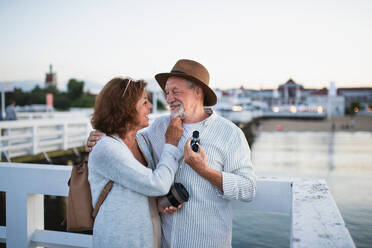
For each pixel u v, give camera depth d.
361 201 5.59
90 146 1.55
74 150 11.07
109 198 1.45
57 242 1.98
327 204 1.31
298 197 1.41
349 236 0.99
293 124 47.44
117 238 1.42
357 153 16.81
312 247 0.92
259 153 17.30
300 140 26.23
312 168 11.46
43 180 1.95
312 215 1.18
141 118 1.53
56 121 10.36
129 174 1.40
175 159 1.52
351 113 75.88
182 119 1.65
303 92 80.75
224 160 1.64
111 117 1.46
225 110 33.81
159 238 1.59
